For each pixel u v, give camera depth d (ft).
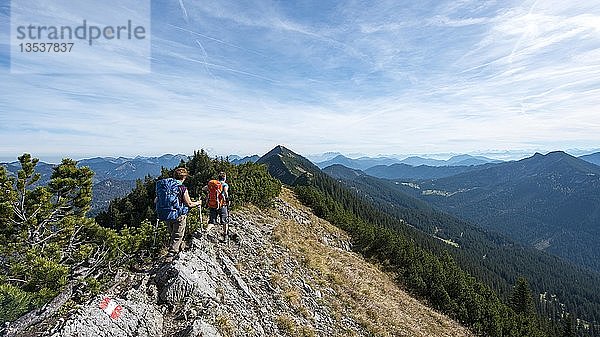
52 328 28.45
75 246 58.39
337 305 63.93
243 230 73.20
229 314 39.78
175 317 36.40
